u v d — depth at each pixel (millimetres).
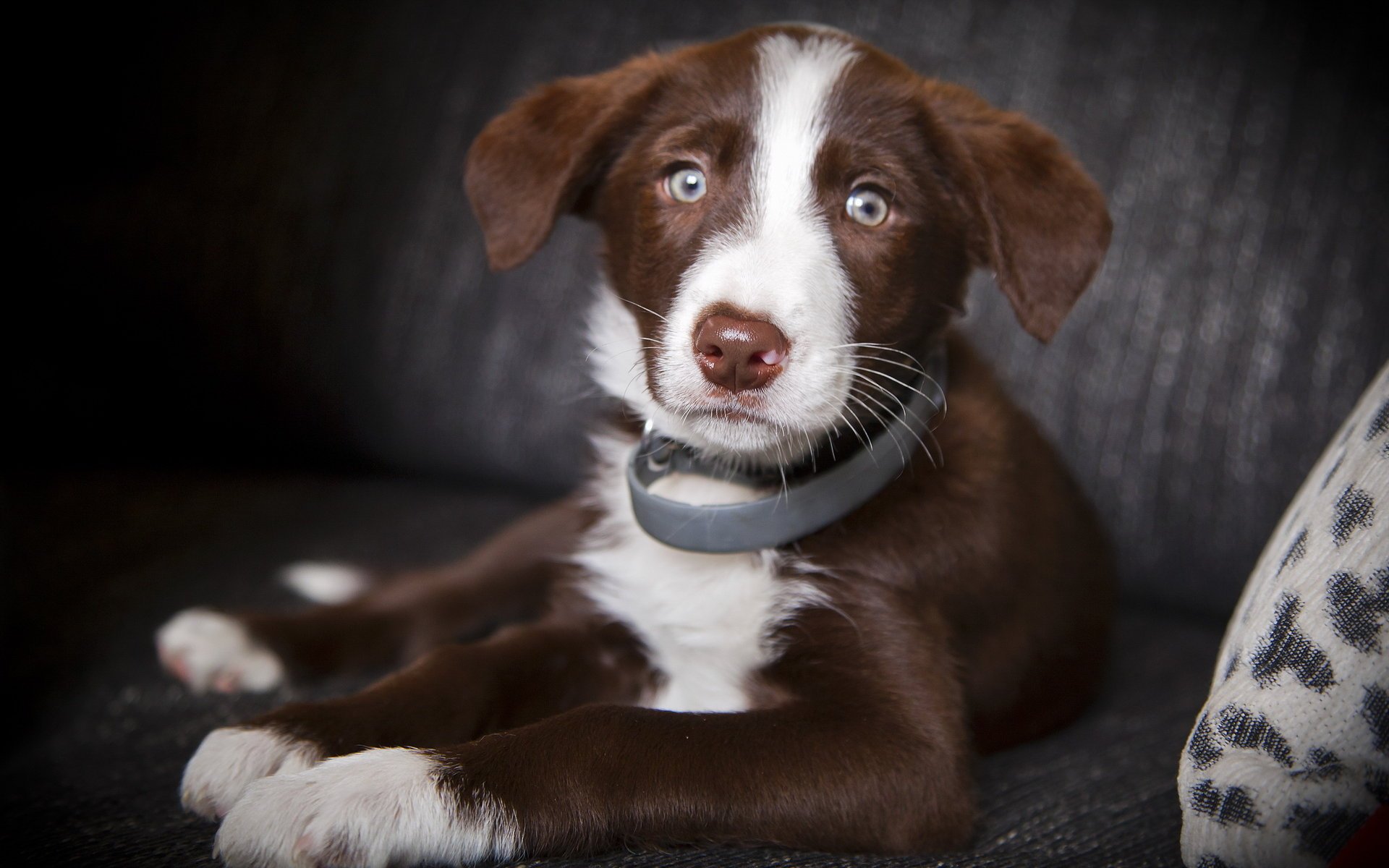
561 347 912
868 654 640
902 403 666
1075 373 864
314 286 918
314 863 567
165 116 918
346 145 920
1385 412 579
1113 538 844
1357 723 552
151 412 934
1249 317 842
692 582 670
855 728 616
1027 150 675
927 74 854
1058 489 739
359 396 930
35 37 912
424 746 630
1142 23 869
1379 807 552
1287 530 600
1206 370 848
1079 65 870
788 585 654
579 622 698
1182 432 851
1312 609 562
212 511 877
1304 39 850
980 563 668
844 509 654
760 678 661
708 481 679
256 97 922
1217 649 811
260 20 928
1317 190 839
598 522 710
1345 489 572
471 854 578
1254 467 840
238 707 701
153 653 732
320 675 736
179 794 625
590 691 693
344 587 800
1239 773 560
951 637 660
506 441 926
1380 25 842
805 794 596
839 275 642
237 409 934
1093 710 738
